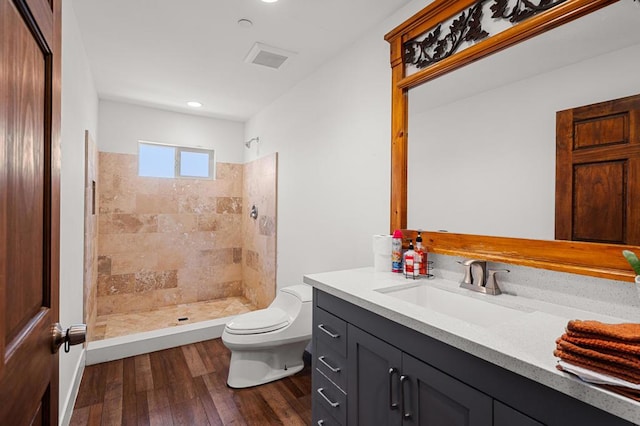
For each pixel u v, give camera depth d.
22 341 0.59
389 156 1.89
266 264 3.51
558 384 0.70
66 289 1.76
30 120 0.64
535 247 1.24
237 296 4.25
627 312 1.03
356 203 2.15
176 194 3.89
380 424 1.19
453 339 0.91
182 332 2.96
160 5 1.83
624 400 0.61
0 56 0.50
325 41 2.19
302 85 2.82
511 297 1.30
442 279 1.60
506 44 1.33
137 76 2.82
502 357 0.79
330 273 1.72
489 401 0.84
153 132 3.74
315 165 2.61
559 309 1.16
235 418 1.92
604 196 1.07
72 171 1.93
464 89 1.50
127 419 1.90
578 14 1.12
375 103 2.00
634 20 1.01
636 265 0.89
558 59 1.19
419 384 1.04
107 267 3.54
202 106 3.63
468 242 1.47
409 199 1.75
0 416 0.50
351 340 1.35
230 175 4.22
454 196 1.54
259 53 2.36
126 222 3.62
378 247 1.75
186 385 2.28
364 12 1.88
